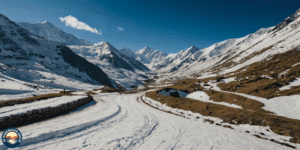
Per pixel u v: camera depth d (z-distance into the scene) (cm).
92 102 3878
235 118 2673
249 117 2628
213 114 3055
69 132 1356
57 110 2100
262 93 5128
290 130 2066
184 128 1945
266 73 8094
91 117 2020
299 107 3650
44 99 2634
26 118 1580
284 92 4681
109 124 1800
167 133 1648
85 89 14312
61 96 3272
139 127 1762
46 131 1261
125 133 1501
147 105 4325
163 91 6506
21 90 3294
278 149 1595
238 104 4453
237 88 6794
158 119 2391
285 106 3878
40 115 1770
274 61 10075
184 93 6750
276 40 18975
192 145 1357
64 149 1027
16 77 11762
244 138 1833
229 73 14162
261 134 2106
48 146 1048
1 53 19788
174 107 3953
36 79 12975
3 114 1437
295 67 6762
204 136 1677
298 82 5241
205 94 6159
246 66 13800
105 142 1220
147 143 1309
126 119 2173
